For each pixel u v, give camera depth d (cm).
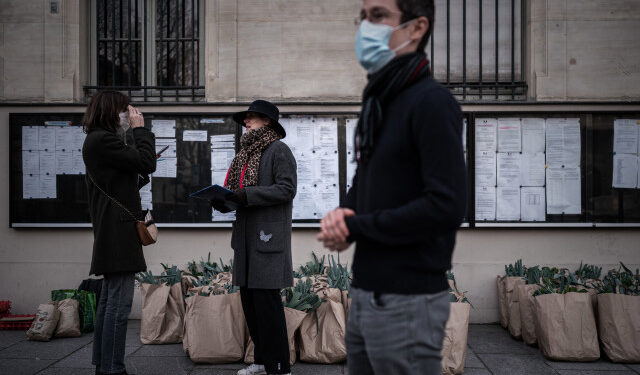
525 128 469
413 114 146
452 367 346
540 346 388
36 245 486
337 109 477
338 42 481
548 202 468
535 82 472
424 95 146
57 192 482
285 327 321
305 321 376
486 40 494
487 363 376
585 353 371
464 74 484
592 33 470
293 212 474
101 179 308
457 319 352
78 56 488
